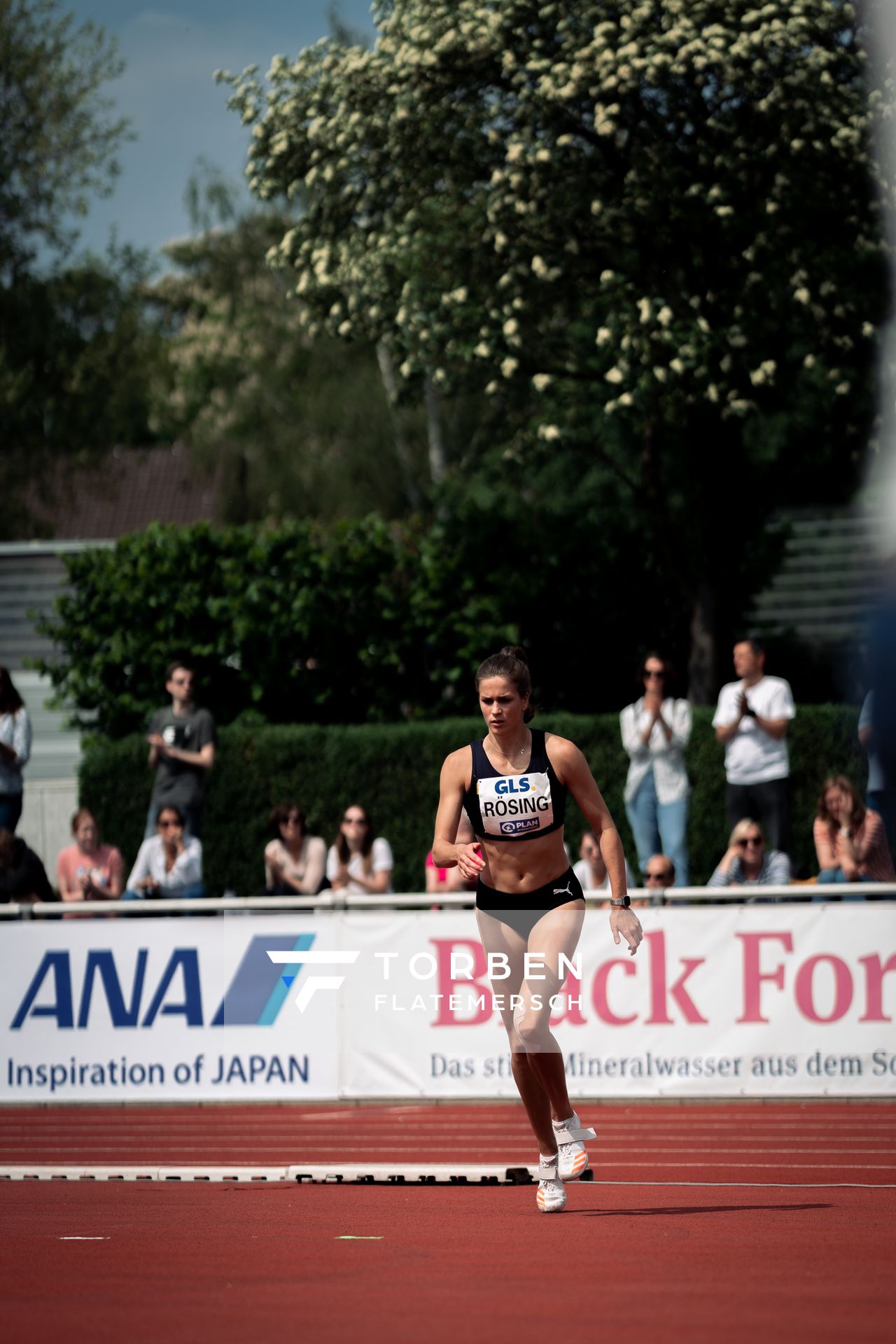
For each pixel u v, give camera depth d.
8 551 30.58
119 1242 7.25
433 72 21.05
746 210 20.86
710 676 22.97
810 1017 13.28
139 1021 14.00
